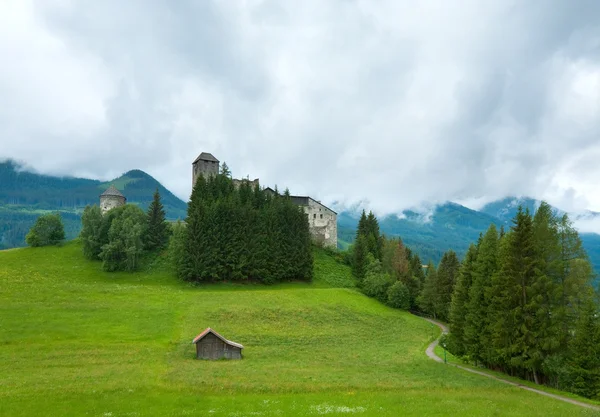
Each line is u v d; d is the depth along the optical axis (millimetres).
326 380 48094
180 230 128875
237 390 42062
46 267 120062
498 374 60938
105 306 84438
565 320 54562
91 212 133875
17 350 58500
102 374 47188
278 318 89375
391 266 147375
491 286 64500
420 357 72250
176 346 66312
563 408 40156
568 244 57031
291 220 138625
